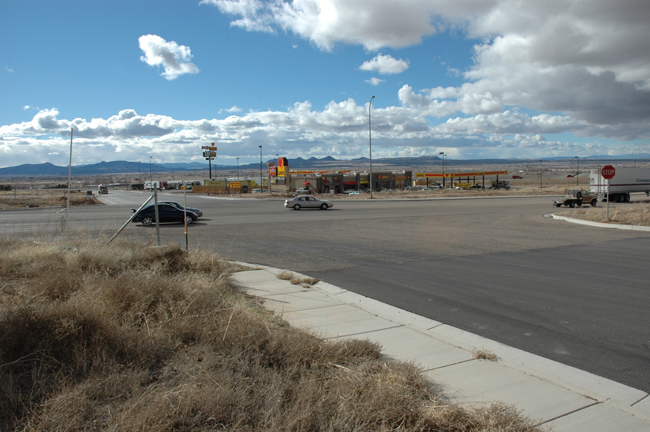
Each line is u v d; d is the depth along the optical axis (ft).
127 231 70.49
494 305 26.58
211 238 61.67
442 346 19.58
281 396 12.73
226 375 13.67
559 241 57.36
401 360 17.67
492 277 34.81
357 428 11.66
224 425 11.43
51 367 13.85
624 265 39.83
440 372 16.60
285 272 35.09
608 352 18.95
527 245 53.57
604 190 157.38
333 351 17.17
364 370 15.35
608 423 12.91
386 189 338.54
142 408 11.50
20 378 13.17
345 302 27.37
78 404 11.68
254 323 18.57
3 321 15.42
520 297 28.48
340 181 328.29
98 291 20.71
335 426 11.68
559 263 41.04
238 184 301.63
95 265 30.22
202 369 14.08
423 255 46.34
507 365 17.40
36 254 32.81
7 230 69.26
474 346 19.57
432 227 77.36
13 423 11.02
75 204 163.12
